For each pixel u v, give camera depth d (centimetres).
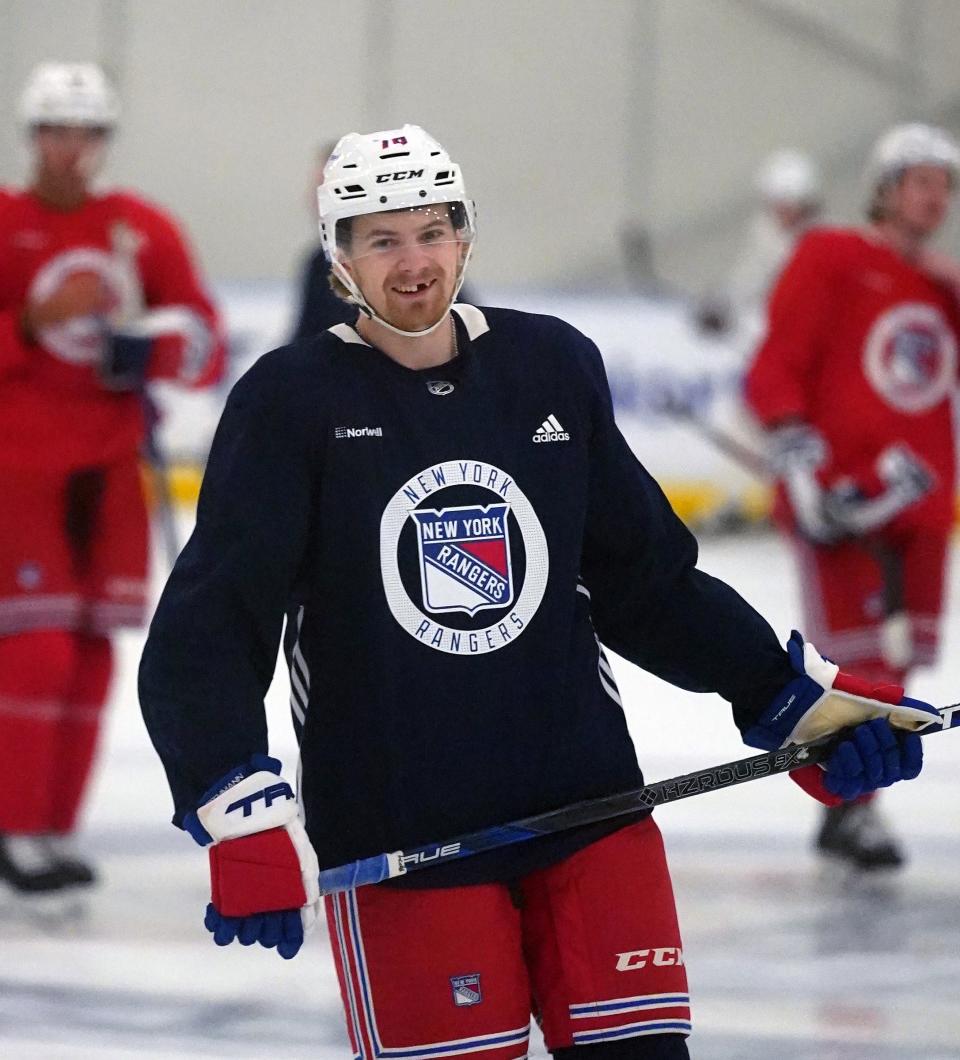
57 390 1870
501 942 908
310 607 915
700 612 969
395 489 899
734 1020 1445
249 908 856
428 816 906
